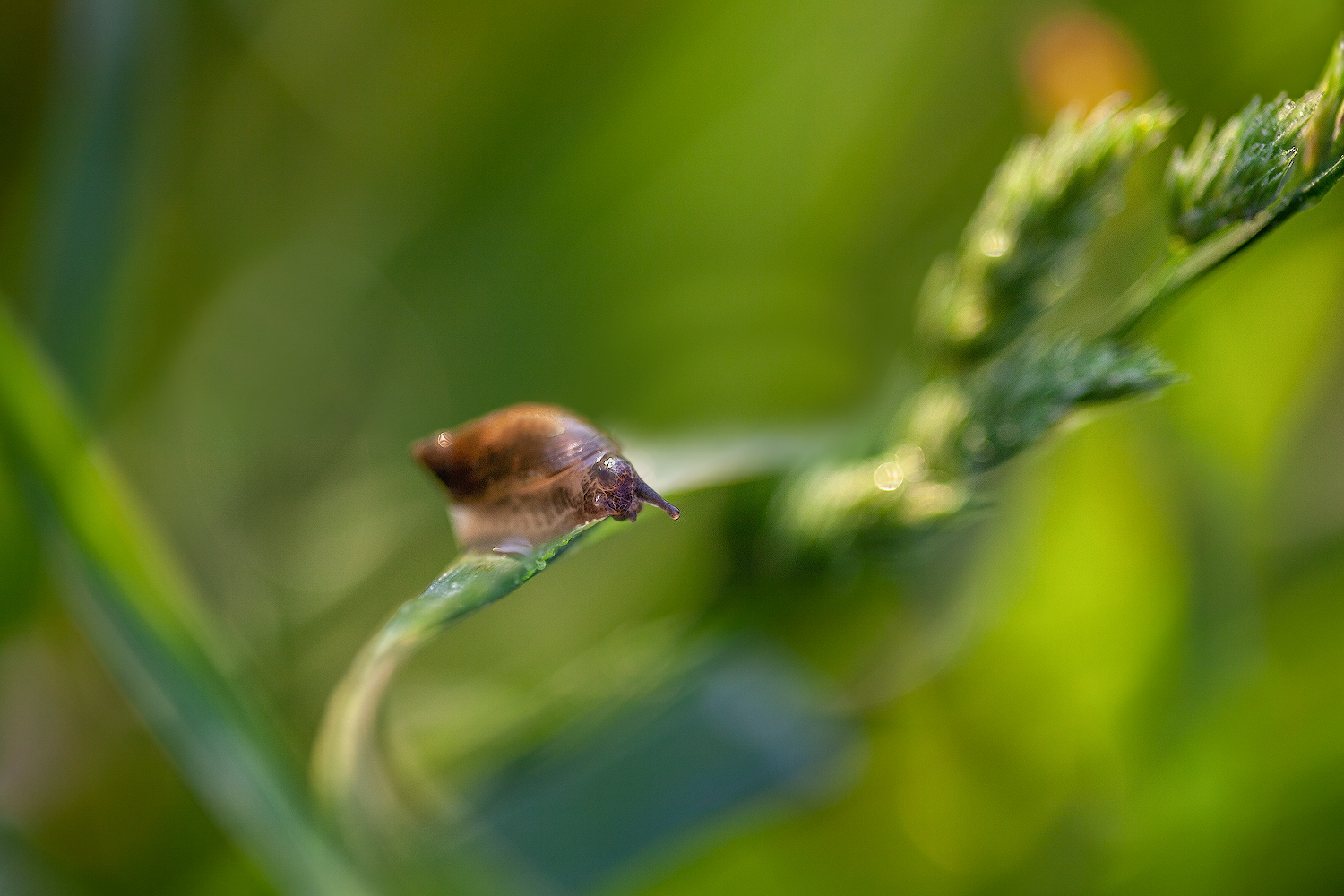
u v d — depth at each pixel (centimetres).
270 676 33
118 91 33
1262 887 32
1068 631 33
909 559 33
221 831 32
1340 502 33
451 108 35
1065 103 34
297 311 35
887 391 33
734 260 35
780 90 35
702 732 32
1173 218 29
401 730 32
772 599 31
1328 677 32
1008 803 33
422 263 35
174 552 33
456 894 31
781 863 32
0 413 31
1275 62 33
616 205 35
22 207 34
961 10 35
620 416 35
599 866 31
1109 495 32
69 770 32
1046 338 30
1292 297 33
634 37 34
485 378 34
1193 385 32
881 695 33
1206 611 32
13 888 32
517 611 34
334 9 35
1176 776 32
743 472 32
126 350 33
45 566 31
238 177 35
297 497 34
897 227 35
